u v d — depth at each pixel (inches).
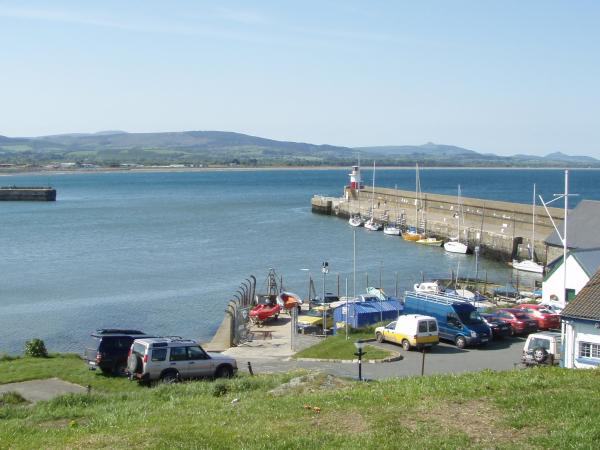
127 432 655.1
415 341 1355.8
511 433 583.8
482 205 4188.0
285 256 3503.9
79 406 852.0
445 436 577.9
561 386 731.4
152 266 3189.0
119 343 1170.6
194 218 5615.2
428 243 3993.6
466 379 802.8
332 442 581.6
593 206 2226.9
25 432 721.0
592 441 551.2
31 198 7741.1
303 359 1365.7
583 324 1130.7
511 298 2230.6
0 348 1787.6
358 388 793.6
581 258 1781.5
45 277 2886.3
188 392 900.6
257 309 2034.9
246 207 6815.9
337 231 4672.7
